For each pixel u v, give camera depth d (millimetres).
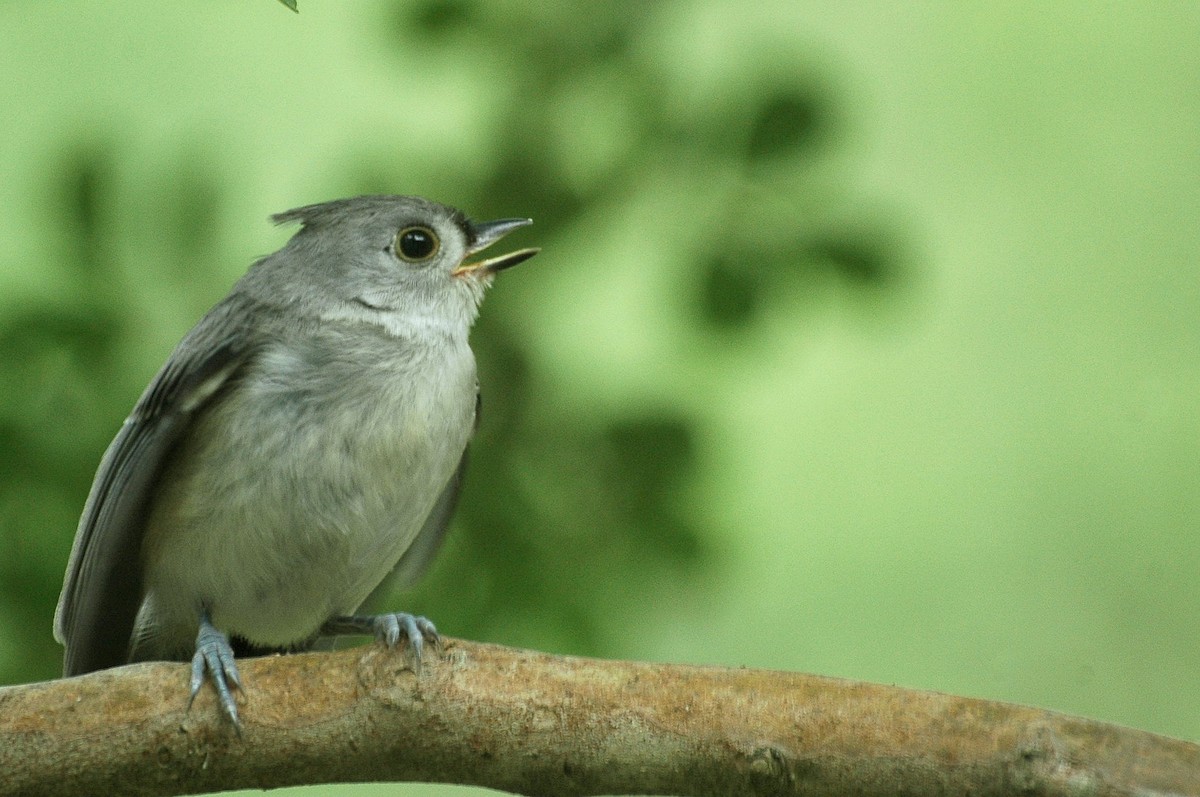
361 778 6527
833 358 14891
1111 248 15523
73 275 9016
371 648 6531
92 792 6434
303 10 13805
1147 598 13781
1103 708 13078
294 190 12703
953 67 16266
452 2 10430
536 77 10297
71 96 13750
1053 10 16594
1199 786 5742
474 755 6379
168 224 9203
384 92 13117
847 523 14070
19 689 6445
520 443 9570
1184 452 14469
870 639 13328
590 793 6367
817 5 16297
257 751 6445
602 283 10234
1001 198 15820
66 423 8727
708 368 9828
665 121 10055
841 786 6074
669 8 10688
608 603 9289
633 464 9422
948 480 14180
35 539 8570
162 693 6457
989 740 5945
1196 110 16188
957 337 15117
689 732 6199
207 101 13516
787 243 9758
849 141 10078
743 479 9867
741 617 13266
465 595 9242
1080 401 14648
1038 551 14055
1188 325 15281
